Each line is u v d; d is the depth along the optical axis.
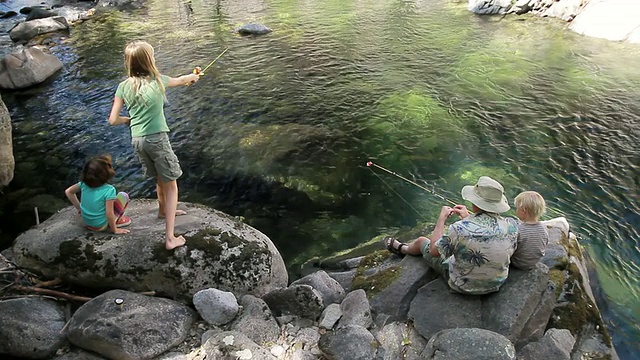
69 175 7.05
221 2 16.58
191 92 9.61
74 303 4.13
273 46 12.14
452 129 8.14
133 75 3.70
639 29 11.83
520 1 14.50
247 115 8.70
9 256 4.75
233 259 4.27
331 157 7.42
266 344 3.77
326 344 3.58
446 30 13.20
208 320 3.94
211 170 7.11
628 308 4.62
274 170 7.11
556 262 4.27
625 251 5.43
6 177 6.75
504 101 9.06
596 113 8.51
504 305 3.72
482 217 3.70
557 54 11.31
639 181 6.65
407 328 3.82
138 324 3.67
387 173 7.05
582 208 6.17
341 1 16.28
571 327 3.79
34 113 8.95
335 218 6.19
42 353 3.67
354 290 4.32
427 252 4.22
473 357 3.24
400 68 10.68
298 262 5.48
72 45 12.52
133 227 4.39
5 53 11.98
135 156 7.51
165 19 14.73
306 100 9.24
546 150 7.46
